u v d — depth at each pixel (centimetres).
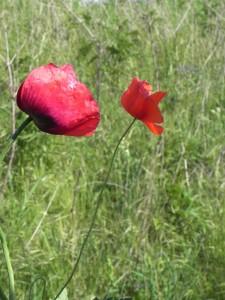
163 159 81
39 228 70
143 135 86
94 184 78
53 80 32
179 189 76
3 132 79
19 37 97
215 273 71
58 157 80
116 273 68
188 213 75
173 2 125
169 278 68
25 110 33
